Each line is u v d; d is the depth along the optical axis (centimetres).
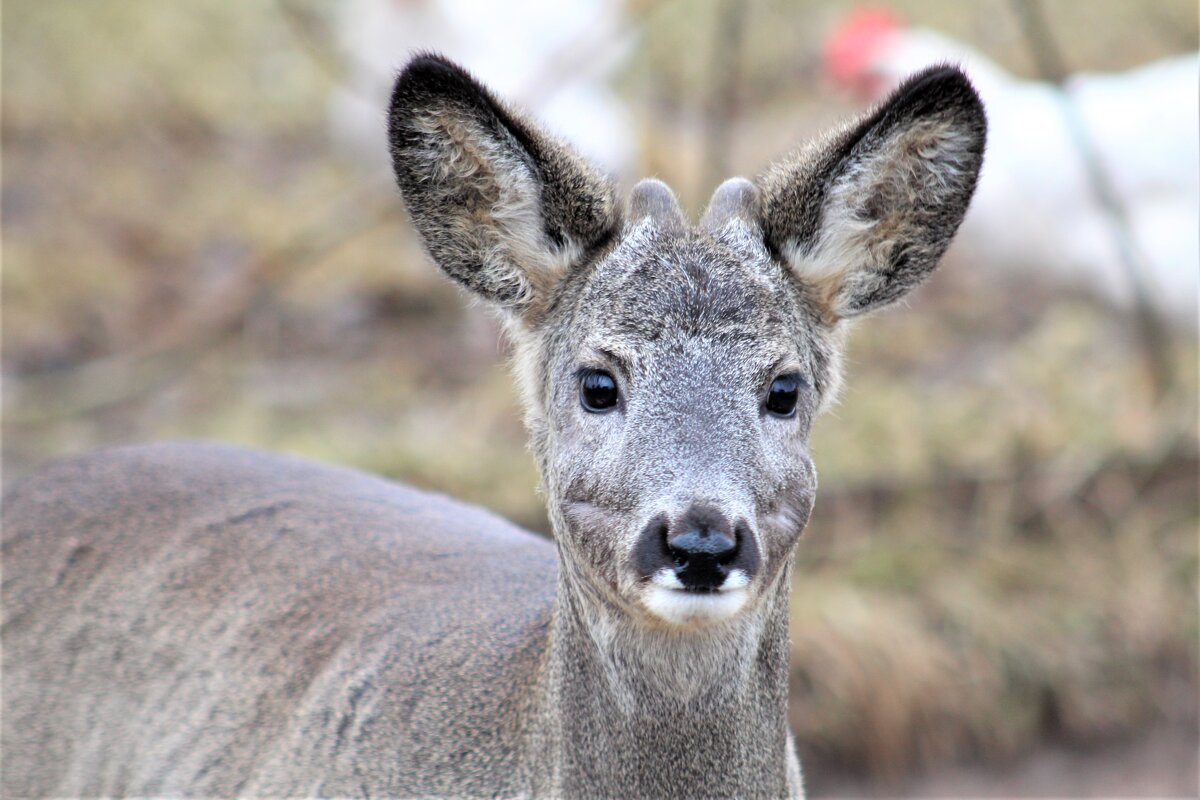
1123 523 1464
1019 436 1521
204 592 853
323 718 784
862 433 1529
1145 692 1370
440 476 1483
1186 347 1622
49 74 2372
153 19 2498
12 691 878
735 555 617
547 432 717
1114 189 1495
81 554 888
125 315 1789
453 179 731
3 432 1580
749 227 715
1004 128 1564
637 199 718
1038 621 1377
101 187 2103
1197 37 2081
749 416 655
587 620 684
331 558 849
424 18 1838
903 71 1708
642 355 664
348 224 1881
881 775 1308
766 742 704
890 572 1396
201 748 820
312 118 2380
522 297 739
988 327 1775
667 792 689
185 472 913
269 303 1745
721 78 1989
